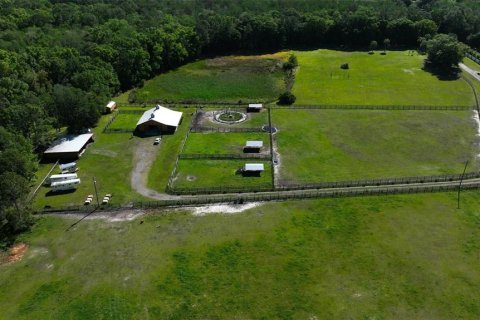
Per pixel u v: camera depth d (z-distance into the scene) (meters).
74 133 97.44
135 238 65.00
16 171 72.12
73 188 78.44
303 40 165.00
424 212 68.62
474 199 71.38
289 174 81.06
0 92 89.00
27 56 106.38
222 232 65.62
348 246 62.06
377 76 131.00
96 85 108.38
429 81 125.75
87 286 56.66
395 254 60.31
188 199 74.38
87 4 173.75
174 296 54.75
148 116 102.25
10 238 65.81
